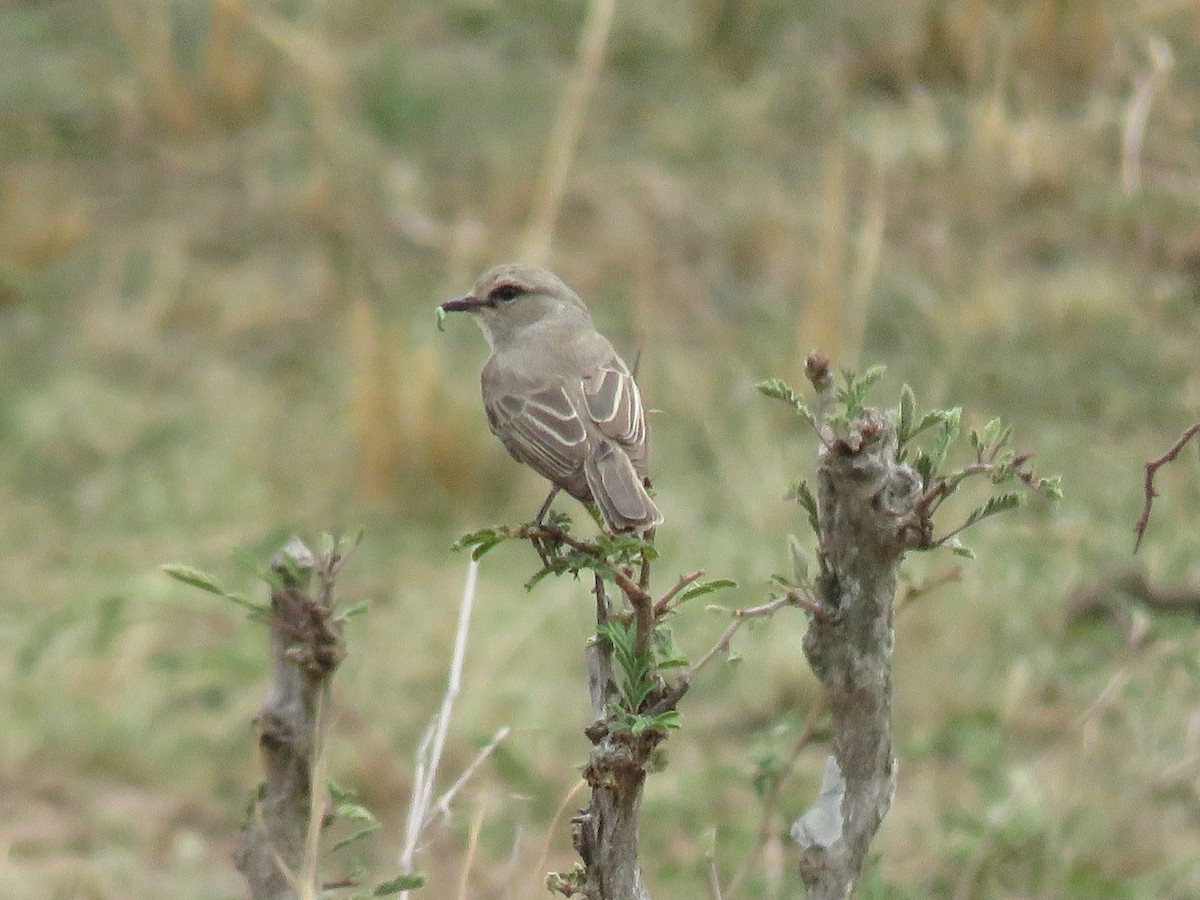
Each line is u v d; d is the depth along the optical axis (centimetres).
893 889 878
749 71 2019
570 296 1003
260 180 1905
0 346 1672
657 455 1455
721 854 992
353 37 2106
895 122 1895
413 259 1764
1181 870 964
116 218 1855
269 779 660
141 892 1065
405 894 686
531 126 1958
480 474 1437
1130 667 1009
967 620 1191
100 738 1198
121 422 1557
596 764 578
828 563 582
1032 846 959
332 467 1481
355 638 1266
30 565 1377
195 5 2162
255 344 1670
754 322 1639
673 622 1224
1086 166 1791
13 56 2108
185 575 634
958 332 1563
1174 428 1442
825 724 860
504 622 1277
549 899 972
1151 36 1858
